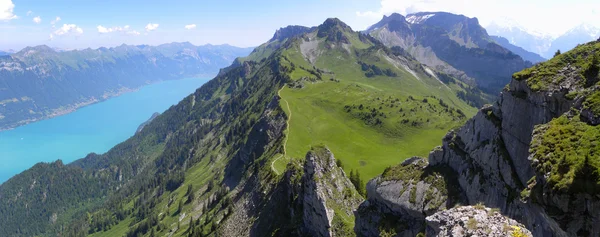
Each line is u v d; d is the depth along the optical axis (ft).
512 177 133.49
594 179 84.43
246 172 580.71
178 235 589.73
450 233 102.22
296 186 315.37
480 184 148.87
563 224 88.58
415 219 170.40
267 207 355.56
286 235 287.89
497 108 153.17
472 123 167.22
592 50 129.29
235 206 469.57
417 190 175.11
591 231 84.48
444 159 177.68
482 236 95.76
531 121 131.75
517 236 92.63
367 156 533.14
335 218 248.73
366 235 192.75
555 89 124.67
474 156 158.10
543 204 95.55
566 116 112.27
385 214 186.70
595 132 96.17
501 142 144.56
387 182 191.62
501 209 134.62
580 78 120.37
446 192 163.32
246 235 353.92
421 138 596.29
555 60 137.69
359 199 279.08
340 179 284.61
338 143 580.71
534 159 105.60
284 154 506.89
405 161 197.47
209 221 509.35
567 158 94.27
